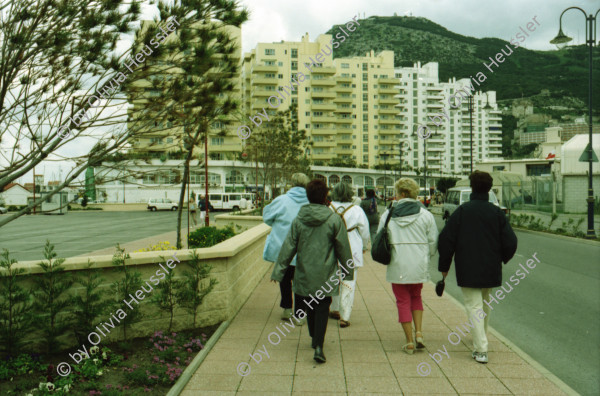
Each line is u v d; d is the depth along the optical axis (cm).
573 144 3459
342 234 447
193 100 423
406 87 14050
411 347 462
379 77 11444
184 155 488
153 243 1739
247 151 2783
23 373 414
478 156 14675
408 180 485
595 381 414
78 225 3153
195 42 420
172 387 379
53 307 452
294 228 453
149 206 5947
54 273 459
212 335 521
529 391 373
